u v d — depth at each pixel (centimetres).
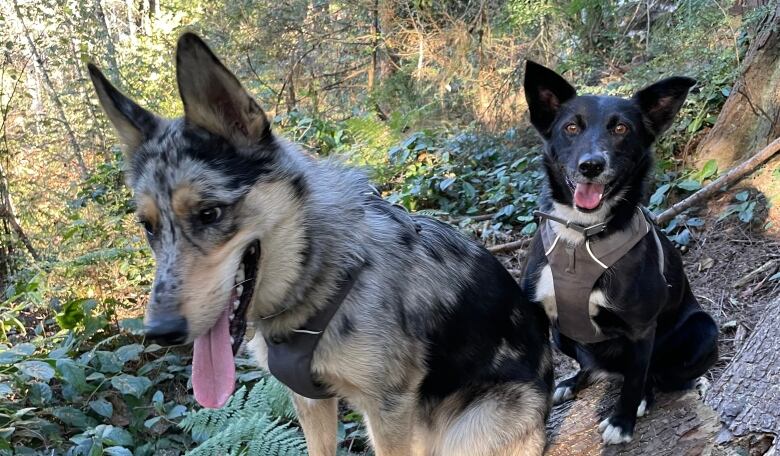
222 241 64
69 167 271
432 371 82
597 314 87
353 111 306
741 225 148
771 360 86
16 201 229
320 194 73
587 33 240
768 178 148
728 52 179
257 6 311
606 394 96
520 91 225
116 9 471
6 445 97
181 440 106
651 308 84
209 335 66
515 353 88
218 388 64
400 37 287
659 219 152
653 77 188
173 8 346
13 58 263
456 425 87
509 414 86
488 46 253
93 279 145
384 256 78
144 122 71
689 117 179
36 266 143
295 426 103
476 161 200
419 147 204
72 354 123
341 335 73
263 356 82
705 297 132
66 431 108
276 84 326
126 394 111
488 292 87
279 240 69
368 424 84
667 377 93
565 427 92
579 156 88
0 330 135
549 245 90
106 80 71
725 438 81
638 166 91
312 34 318
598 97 96
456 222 173
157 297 62
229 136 68
